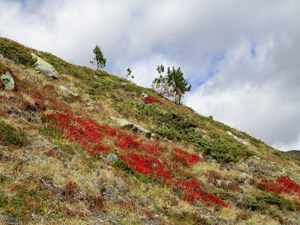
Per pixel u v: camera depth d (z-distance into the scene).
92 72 35.97
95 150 12.19
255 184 16.14
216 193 13.36
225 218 10.55
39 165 8.26
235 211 11.54
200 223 9.37
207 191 13.48
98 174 9.93
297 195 15.82
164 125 24.81
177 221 8.99
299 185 18.45
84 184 8.68
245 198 13.50
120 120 19.23
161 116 26.66
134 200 9.36
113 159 11.95
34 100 14.33
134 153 14.30
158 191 10.98
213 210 11.00
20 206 6.02
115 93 29.14
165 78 52.09
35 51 29.42
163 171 13.48
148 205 9.40
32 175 7.56
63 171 8.73
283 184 17.41
